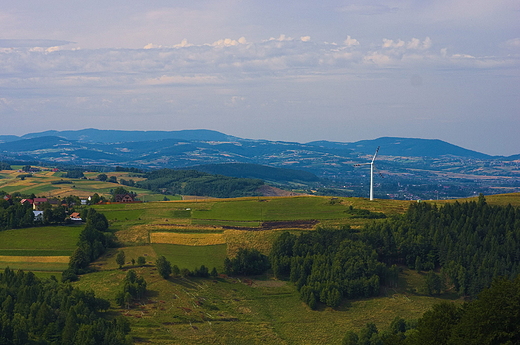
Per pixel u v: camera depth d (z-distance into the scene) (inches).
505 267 6781.5
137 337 5177.2
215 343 5265.8
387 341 3959.2
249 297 6569.9
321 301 6437.0
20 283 5812.0
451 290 6766.7
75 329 4869.6
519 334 3353.8
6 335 4697.3
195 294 6422.2
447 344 3464.6
